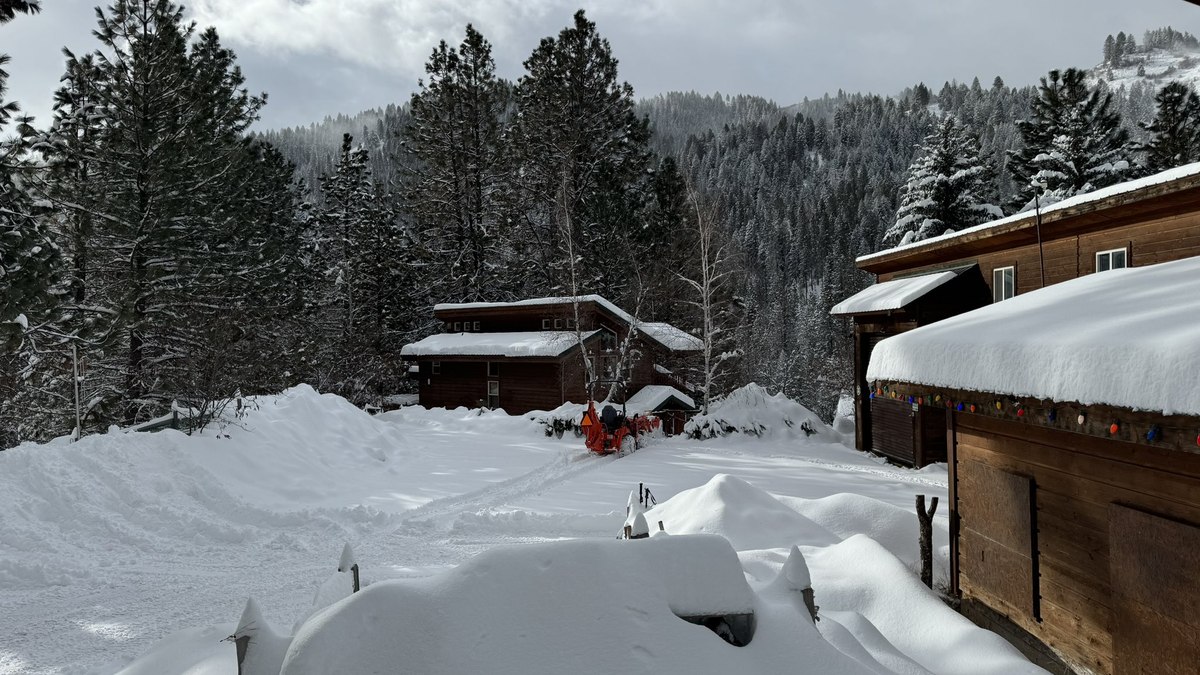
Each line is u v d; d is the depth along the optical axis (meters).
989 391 5.23
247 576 8.83
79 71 22.14
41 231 19.09
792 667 3.14
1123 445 4.89
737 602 3.38
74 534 10.19
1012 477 6.28
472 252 44.19
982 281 17.28
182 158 23.28
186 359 21.83
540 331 33.53
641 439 21.80
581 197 40.50
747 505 9.45
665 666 2.99
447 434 24.09
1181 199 10.90
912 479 15.32
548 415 25.69
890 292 19.28
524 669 2.89
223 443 13.98
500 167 43.75
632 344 32.97
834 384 54.25
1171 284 5.45
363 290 43.25
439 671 2.87
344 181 51.16
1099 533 5.18
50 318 20.81
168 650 5.63
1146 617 4.57
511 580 3.23
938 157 35.16
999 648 5.34
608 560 3.39
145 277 22.67
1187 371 3.43
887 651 5.02
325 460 15.73
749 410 23.95
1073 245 13.83
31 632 6.98
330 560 9.48
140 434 13.02
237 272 28.33
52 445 12.27
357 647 2.95
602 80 41.94
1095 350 4.19
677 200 38.34
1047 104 33.88
